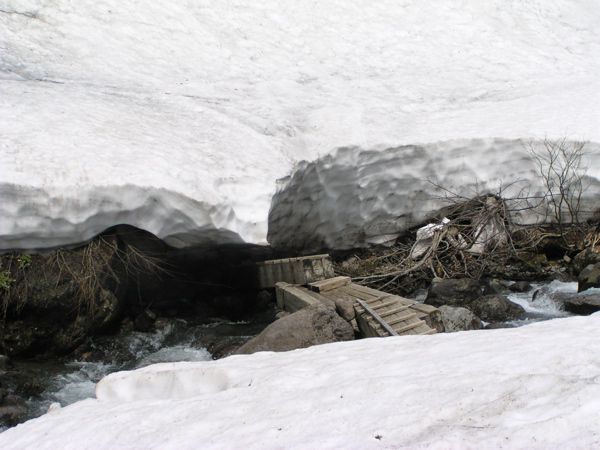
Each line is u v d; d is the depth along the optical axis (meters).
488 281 10.65
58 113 9.80
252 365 5.20
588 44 16.64
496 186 11.41
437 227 11.13
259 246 9.19
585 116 12.13
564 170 11.06
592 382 3.53
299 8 16.75
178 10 15.79
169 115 11.21
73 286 8.07
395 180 11.16
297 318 7.71
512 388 3.67
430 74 14.98
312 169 10.46
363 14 16.94
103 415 4.61
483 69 15.30
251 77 14.29
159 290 9.59
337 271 11.25
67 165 8.19
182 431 4.01
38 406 7.02
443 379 4.03
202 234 8.62
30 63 12.74
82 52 13.74
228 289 10.51
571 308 9.34
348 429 3.59
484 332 5.51
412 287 10.84
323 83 14.17
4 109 9.48
